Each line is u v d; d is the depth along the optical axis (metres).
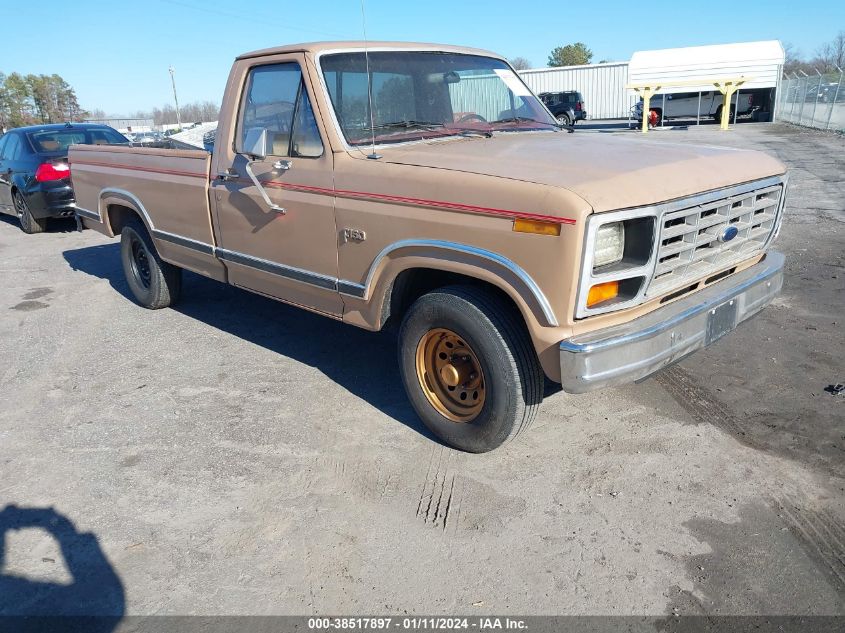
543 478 3.38
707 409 3.97
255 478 3.49
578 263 2.75
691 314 3.14
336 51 3.92
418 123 4.05
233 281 4.89
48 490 3.46
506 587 2.69
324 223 3.80
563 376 2.88
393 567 2.82
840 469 3.33
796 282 6.22
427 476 3.44
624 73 41.28
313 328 5.72
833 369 4.39
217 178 4.55
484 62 4.66
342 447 3.75
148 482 3.49
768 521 2.99
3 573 2.87
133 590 2.74
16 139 10.70
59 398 4.54
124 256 6.31
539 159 3.25
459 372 3.47
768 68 29.50
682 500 3.16
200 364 5.02
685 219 3.12
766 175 3.58
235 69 4.41
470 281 3.45
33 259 8.81
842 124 23.20
